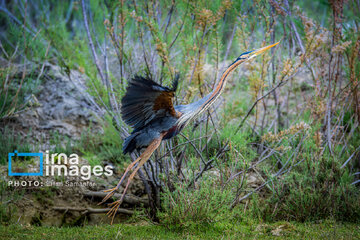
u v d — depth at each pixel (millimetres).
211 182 8758
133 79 6035
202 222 8391
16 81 13477
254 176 10281
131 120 6559
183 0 9758
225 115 10070
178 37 9992
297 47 12086
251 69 10023
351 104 11164
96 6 11898
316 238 7695
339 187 9008
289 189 9422
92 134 12812
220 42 9586
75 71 14484
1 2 17875
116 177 10922
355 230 8180
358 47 9797
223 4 9414
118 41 10094
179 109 6984
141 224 9297
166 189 8906
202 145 10125
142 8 10516
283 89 13945
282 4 10641
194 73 9469
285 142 9766
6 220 9109
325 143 10297
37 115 12828
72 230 8453
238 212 8625
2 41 14969
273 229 8281
